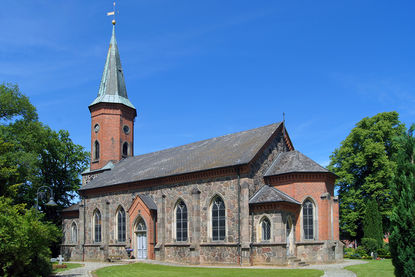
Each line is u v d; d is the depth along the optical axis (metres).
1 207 22.47
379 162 48.47
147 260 38.84
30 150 50.38
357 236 54.53
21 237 21.09
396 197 16.52
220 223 35.28
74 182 63.12
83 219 48.75
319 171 34.72
